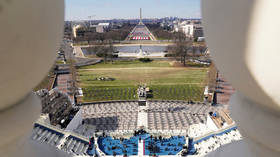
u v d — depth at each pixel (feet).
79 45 513.86
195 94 194.80
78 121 134.82
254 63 11.78
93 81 239.09
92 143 107.96
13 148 17.71
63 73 270.67
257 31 10.91
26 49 12.43
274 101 12.62
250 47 11.50
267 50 10.92
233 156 21.81
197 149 97.40
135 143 112.47
